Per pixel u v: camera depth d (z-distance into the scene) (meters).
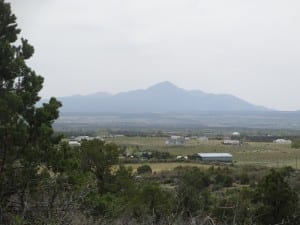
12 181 10.84
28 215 8.29
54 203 8.38
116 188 24.61
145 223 7.80
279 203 23.20
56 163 11.99
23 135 11.34
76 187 9.73
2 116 11.32
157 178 47.84
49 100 12.82
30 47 12.80
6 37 12.59
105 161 24.95
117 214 10.99
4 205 9.78
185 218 7.33
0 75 12.14
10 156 11.30
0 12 12.43
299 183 31.03
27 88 12.40
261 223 22.00
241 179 54.59
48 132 11.92
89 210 8.26
